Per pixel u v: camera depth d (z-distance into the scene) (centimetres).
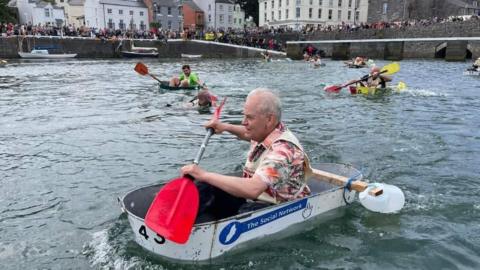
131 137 762
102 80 1805
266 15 7775
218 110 414
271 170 333
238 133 412
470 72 2067
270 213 353
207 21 7738
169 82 1429
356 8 7262
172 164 604
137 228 341
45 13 6762
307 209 389
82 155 648
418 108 1072
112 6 6494
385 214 432
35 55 3603
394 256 353
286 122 896
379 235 387
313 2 6881
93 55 3969
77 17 7200
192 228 315
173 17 7250
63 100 1205
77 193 495
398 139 750
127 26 6706
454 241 378
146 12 6875
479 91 1408
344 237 382
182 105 1106
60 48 3806
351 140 743
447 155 651
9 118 933
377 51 3988
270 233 363
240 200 369
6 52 3566
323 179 451
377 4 6381
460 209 447
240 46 4375
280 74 2222
